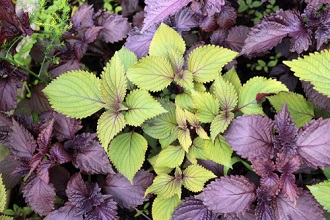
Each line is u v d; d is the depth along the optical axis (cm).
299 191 46
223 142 50
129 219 58
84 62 65
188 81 51
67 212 51
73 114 52
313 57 45
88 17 59
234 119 47
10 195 59
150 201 58
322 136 45
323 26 48
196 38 60
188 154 52
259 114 47
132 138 53
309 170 50
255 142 47
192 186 50
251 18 64
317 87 45
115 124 50
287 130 46
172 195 51
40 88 59
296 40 49
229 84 50
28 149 52
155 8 44
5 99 55
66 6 56
